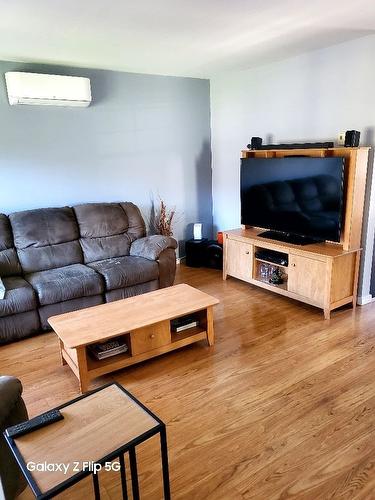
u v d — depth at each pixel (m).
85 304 3.35
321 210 3.38
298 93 3.78
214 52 3.48
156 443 1.92
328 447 1.85
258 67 4.14
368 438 1.90
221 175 5.05
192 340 2.79
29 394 2.38
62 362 2.71
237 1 2.26
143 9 2.35
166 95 4.59
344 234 3.32
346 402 2.18
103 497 1.63
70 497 1.64
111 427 1.34
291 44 3.28
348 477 1.68
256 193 4.02
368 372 2.46
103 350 2.51
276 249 3.63
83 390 2.36
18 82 3.43
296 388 2.33
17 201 3.83
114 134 4.29
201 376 2.50
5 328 3.00
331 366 2.54
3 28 2.63
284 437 1.93
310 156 3.54
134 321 2.54
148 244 3.91
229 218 5.08
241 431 1.99
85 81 3.76
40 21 2.51
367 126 3.25
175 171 4.87
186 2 2.25
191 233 5.20
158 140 4.64
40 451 1.25
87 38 2.92
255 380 2.43
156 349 2.63
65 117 3.93
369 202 3.34
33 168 3.86
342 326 3.12
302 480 1.67
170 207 4.93
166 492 1.44
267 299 3.75
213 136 5.05
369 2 2.31
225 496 1.61
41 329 3.19
